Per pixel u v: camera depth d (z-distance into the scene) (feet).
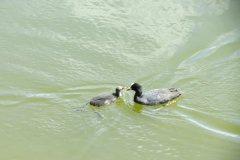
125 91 58.44
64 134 50.14
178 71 61.26
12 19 73.15
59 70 62.13
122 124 51.55
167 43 67.82
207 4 77.10
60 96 56.49
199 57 64.23
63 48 66.95
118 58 64.75
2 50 66.08
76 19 73.36
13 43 67.72
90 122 51.70
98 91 57.62
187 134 49.98
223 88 57.11
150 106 54.54
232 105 54.13
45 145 48.75
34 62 63.77
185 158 46.91
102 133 50.14
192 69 61.46
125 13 75.05
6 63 63.36
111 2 77.36
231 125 51.08
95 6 76.79
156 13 75.05
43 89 57.98
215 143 48.67
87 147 48.26
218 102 54.70
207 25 71.77
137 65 63.10
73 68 62.59
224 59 63.36
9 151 48.01
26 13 74.59
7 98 56.18
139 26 71.92
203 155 47.21
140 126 51.21
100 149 47.96
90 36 69.72
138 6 76.79
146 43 67.97
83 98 56.03
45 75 61.00
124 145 48.57
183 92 56.75
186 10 75.77
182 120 52.03
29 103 55.26
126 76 60.80
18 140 49.57
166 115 52.90
